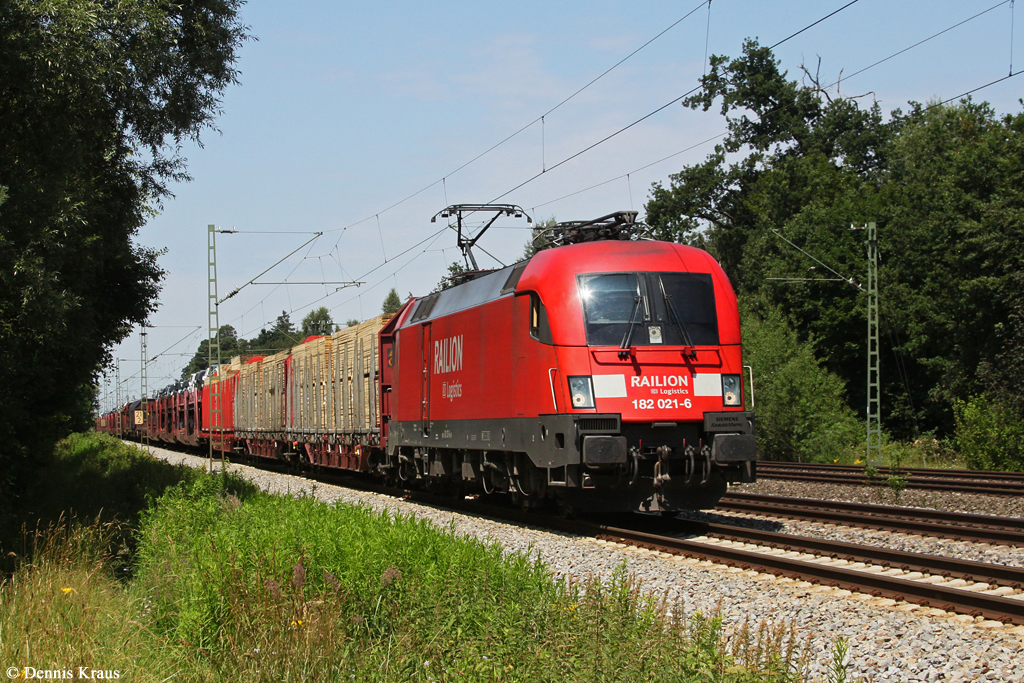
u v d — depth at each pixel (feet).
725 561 33.04
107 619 24.11
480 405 49.11
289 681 18.62
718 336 41.19
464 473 53.31
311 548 25.95
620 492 40.93
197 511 39.96
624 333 40.04
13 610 23.49
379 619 22.30
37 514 48.37
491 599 22.44
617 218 45.65
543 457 41.09
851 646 22.02
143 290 71.67
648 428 39.83
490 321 47.88
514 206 72.23
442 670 19.22
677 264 41.93
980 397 88.84
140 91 53.42
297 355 98.99
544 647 19.20
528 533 41.98
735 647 18.30
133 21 44.34
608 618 19.60
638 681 17.42
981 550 34.81
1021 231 90.79
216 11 58.65
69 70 39.22
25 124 41.50
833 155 164.86
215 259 105.29
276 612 21.08
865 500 55.52
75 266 47.21
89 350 56.44
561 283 41.04
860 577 27.99
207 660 20.79
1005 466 82.17
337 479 84.33
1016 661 20.30
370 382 71.15
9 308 37.91
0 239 35.81
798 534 41.29
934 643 21.75
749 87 162.61
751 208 153.58
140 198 64.90
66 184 41.83
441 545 28.07
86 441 152.15
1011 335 93.30
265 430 113.50
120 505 57.57
